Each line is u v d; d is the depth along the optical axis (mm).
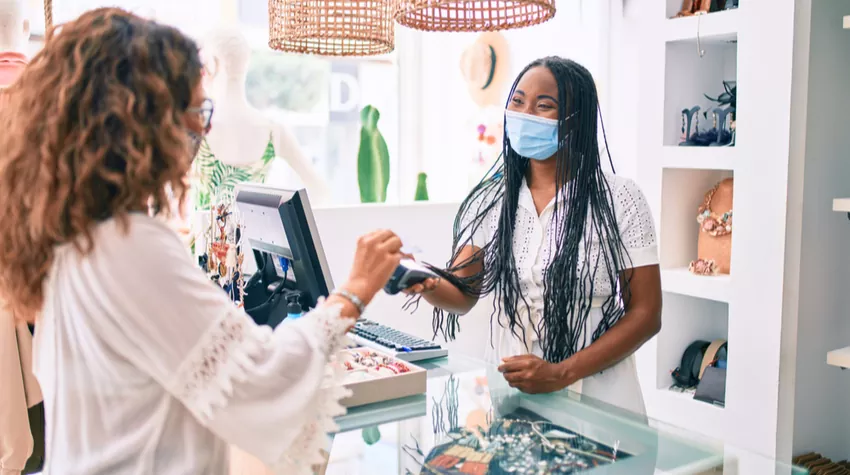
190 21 3271
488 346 2102
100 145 987
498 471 1219
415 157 3990
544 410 1507
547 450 1301
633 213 1934
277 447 1034
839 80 2742
